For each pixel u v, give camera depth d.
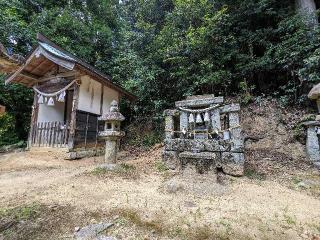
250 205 3.33
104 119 5.72
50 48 8.46
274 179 4.75
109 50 13.88
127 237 2.35
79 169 6.03
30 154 8.42
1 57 4.73
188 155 4.83
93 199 3.45
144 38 12.16
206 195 3.75
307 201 3.55
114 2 16.66
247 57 9.41
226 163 5.10
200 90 10.27
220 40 9.81
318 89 5.75
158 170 5.65
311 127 5.75
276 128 7.38
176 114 6.09
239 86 9.65
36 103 9.28
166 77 10.82
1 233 2.44
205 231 2.49
